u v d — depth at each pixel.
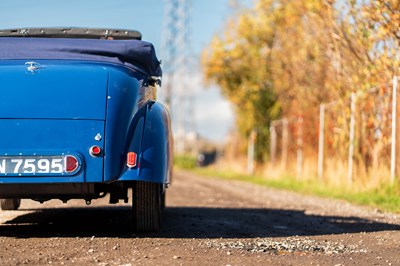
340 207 14.02
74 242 7.75
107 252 7.06
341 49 19.77
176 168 57.88
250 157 36.59
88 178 7.79
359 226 10.15
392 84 16.28
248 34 35.81
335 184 19.25
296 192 19.83
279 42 30.78
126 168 7.89
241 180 30.34
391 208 13.43
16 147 7.73
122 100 7.98
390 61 16.48
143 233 8.68
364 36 17.72
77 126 7.82
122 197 9.24
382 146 16.84
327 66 23.09
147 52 8.45
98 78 8.02
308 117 24.47
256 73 35.84
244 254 7.05
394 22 15.32
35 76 7.95
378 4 15.48
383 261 6.84
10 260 6.54
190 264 6.37
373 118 17.45
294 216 11.82
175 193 18.48
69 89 7.91
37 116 7.79
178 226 9.66
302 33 26.31
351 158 18.72
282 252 7.29
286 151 28.16
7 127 7.75
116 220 10.57
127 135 7.94
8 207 12.09
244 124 36.72
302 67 26.03
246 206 14.21
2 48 8.27
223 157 44.00
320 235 8.95
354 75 19.09
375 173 16.84
